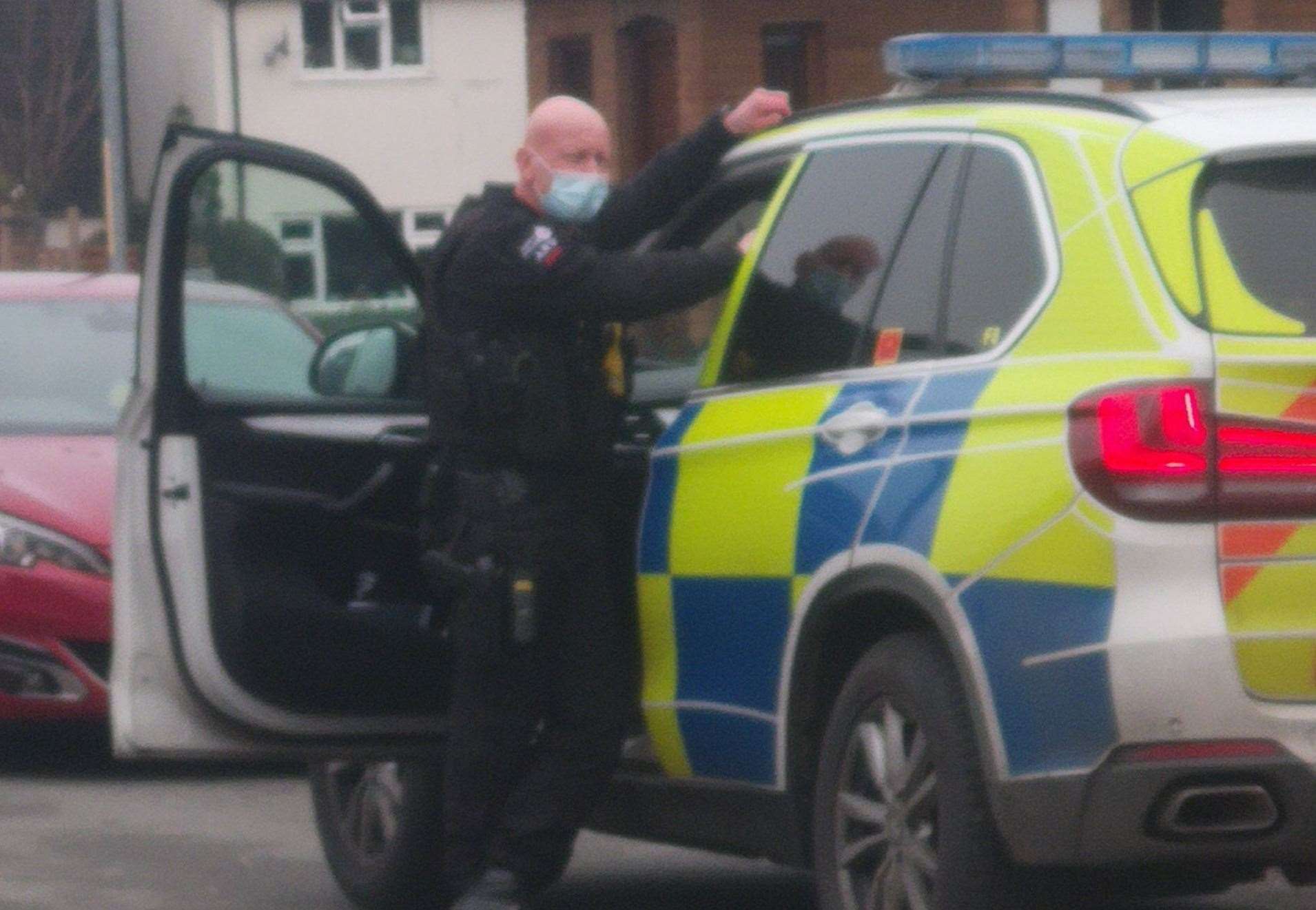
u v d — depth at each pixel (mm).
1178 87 15938
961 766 12797
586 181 15438
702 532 14828
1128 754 12031
